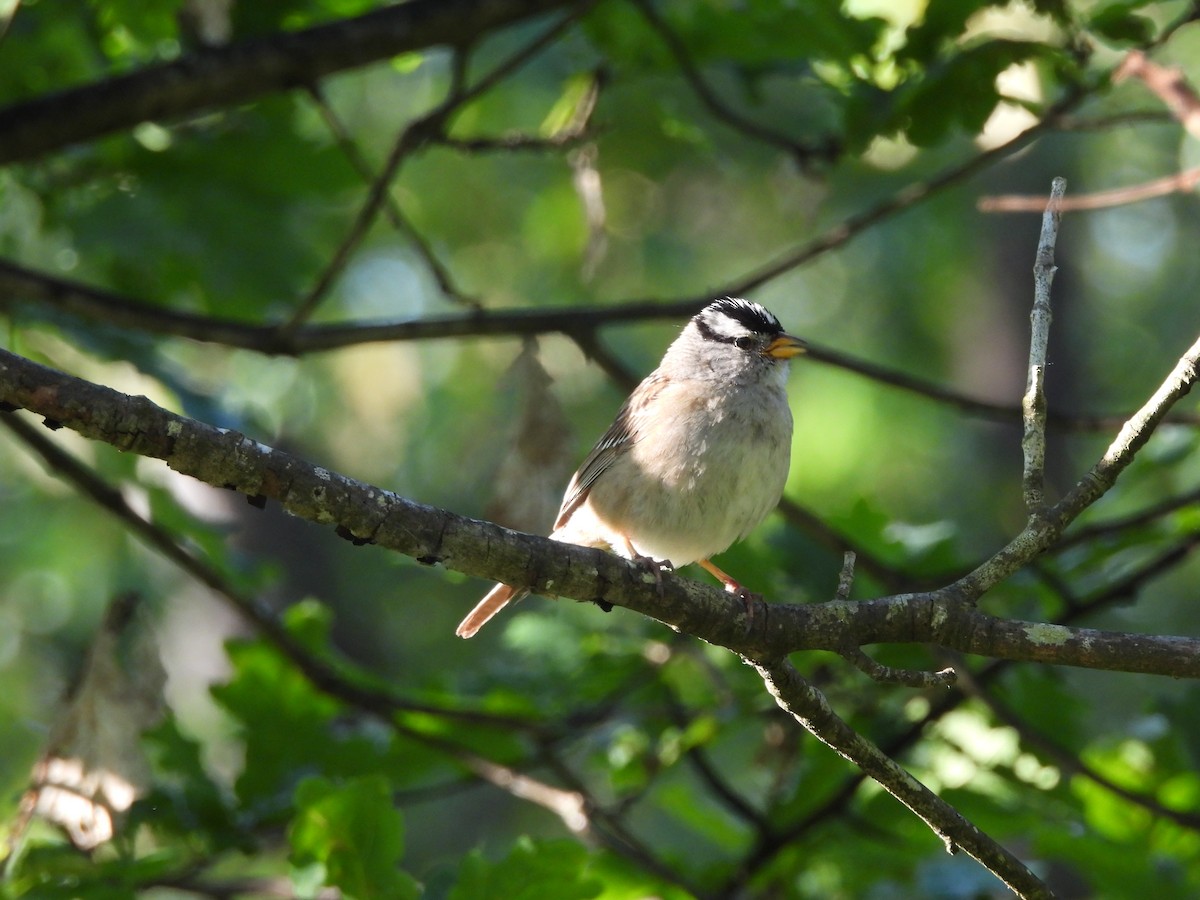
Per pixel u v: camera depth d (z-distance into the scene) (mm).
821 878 11227
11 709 19047
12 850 8336
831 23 10086
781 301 21594
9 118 9414
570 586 6715
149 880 8789
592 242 11195
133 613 8719
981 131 9977
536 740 10227
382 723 10578
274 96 11828
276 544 18891
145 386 12320
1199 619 19516
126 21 10352
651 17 10289
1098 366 22594
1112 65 10750
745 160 16688
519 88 16125
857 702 10539
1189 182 8117
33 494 18703
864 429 20984
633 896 10320
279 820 9461
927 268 21203
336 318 19328
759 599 7020
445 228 19719
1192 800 10242
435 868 8164
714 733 10383
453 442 19969
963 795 10266
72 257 12180
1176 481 14820
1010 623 6812
